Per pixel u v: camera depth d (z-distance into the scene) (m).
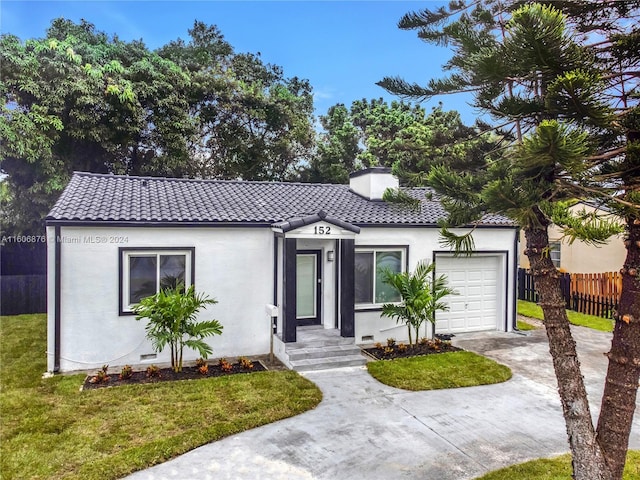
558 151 3.04
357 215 11.59
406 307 10.55
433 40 4.50
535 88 3.89
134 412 6.95
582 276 15.64
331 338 10.20
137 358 9.60
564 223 3.60
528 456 5.73
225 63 26.86
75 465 5.39
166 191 11.74
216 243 10.14
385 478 5.22
